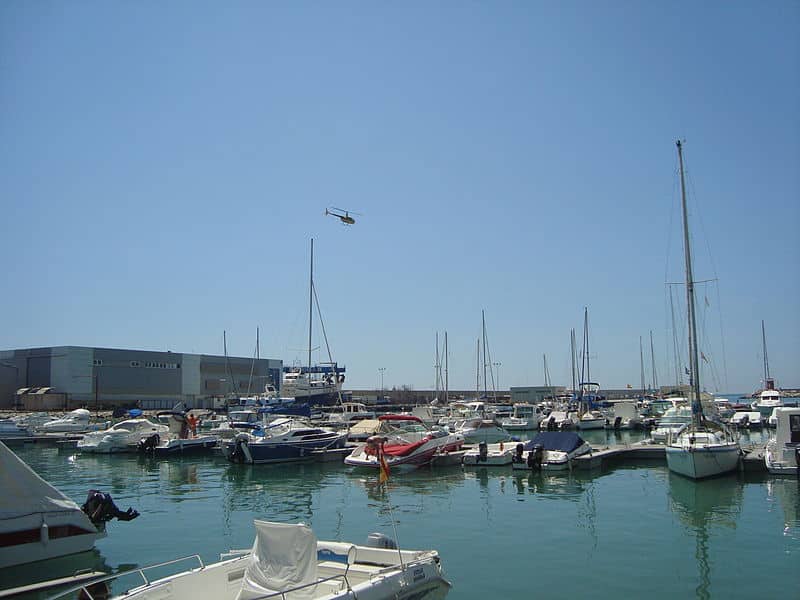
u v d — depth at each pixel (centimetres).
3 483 1688
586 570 1631
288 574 1071
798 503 2473
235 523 2248
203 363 10419
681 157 3803
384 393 13300
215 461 4203
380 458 1802
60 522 1769
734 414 6762
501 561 1717
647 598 1425
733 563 1680
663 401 7862
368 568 1303
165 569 1695
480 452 3641
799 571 1612
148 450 4481
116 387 9231
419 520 2255
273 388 8812
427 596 1288
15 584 1584
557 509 2430
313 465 3884
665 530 2059
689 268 3728
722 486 2878
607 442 5488
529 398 10825
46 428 6000
